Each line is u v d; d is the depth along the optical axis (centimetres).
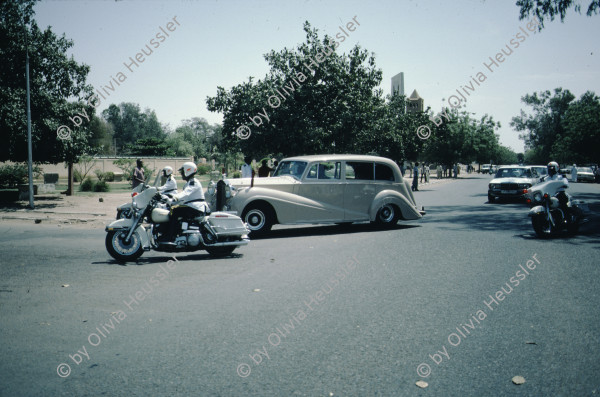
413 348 446
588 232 1226
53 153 2130
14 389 361
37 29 2067
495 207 2052
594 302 593
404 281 712
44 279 721
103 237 1195
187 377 384
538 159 10019
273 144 1933
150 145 9694
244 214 1212
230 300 609
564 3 1617
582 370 396
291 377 384
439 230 1307
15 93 1995
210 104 1958
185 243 871
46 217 1623
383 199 1344
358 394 355
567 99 9469
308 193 1270
